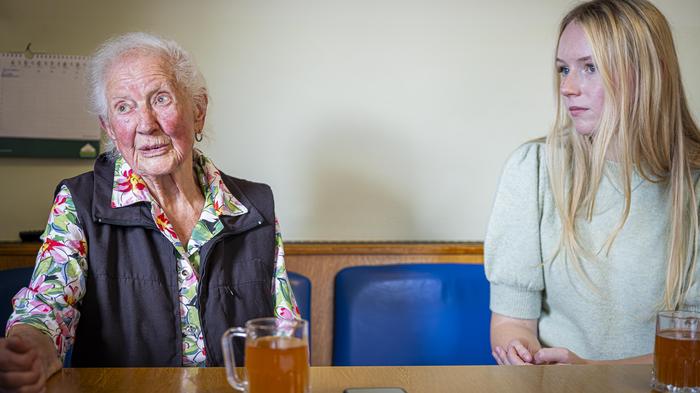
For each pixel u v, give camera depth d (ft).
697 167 4.79
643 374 3.77
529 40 7.98
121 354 4.43
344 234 7.82
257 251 5.00
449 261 7.71
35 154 7.32
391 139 7.84
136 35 4.72
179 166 4.66
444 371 3.77
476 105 7.96
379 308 7.10
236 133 7.61
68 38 7.34
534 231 5.11
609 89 4.56
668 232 4.81
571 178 5.00
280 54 7.63
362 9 7.73
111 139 4.82
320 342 7.51
